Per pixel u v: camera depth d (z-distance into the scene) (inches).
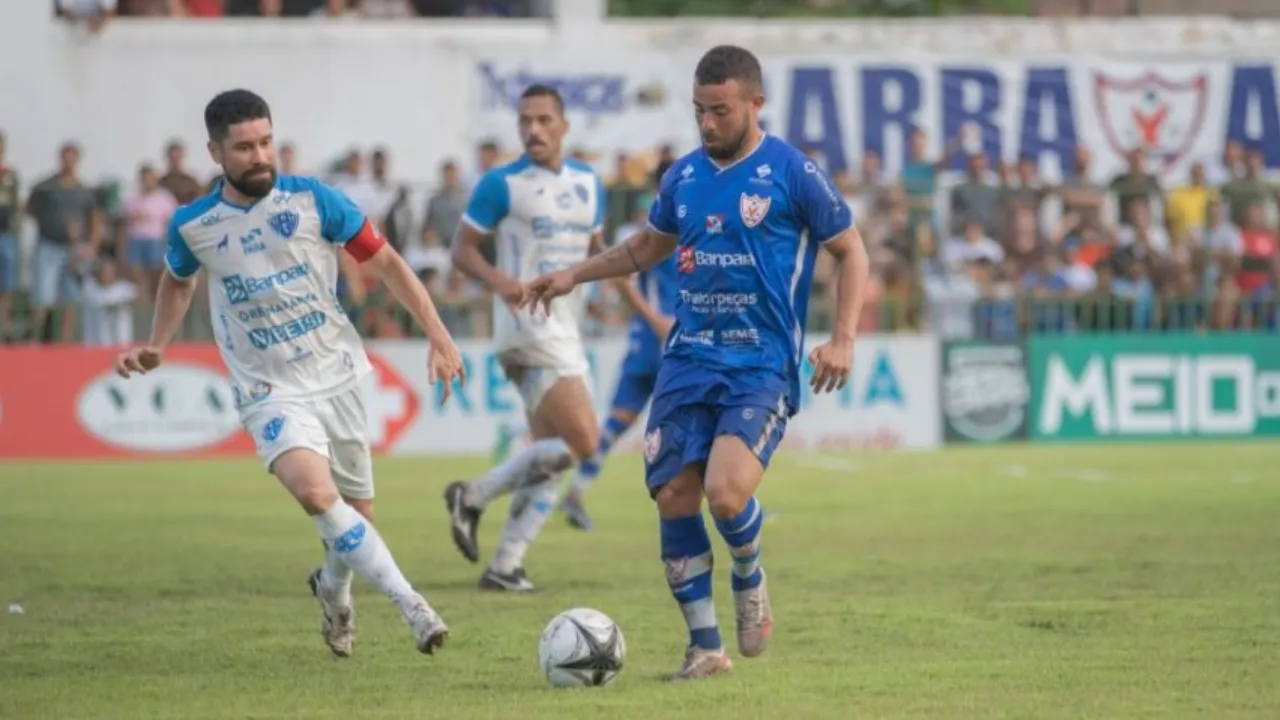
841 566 1277.1
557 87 2714.1
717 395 807.1
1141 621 1019.9
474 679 850.1
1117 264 2564.0
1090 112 2856.8
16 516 1637.6
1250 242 2598.4
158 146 2652.6
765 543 1421.0
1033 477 2012.8
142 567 1295.5
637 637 976.9
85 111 2628.0
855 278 807.1
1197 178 2672.2
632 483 2001.7
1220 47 2930.6
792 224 809.5
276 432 836.0
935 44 2876.5
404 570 1288.1
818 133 2790.4
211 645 959.6
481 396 2362.2
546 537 1503.4
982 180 2578.7
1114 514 1628.9
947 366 2484.0
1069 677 845.8
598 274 863.1
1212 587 1162.0
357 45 2706.7
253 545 1428.4
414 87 2721.5
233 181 832.3
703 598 833.5
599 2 2785.4
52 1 2615.7
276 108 2689.5
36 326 2290.8
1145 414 2536.9
